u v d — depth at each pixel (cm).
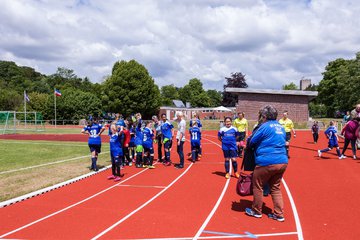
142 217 666
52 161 1369
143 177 1071
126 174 1126
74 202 781
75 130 4119
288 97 3800
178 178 1050
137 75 6009
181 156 1236
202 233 576
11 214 692
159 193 860
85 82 11719
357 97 5997
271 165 609
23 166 1240
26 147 1953
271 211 692
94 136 1159
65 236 570
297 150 1722
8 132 3734
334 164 1256
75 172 1127
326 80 7631
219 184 959
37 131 3888
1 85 10025
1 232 590
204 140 2488
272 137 615
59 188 924
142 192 873
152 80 6234
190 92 11850
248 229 593
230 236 561
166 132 1307
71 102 6112
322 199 784
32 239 558
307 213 680
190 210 709
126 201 786
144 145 1248
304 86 9750
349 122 1342
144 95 6044
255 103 3831
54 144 2159
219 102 12812
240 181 686
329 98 7650
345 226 601
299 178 1024
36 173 1101
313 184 941
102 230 596
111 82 6069
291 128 1423
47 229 604
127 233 580
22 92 9969
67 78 12044
